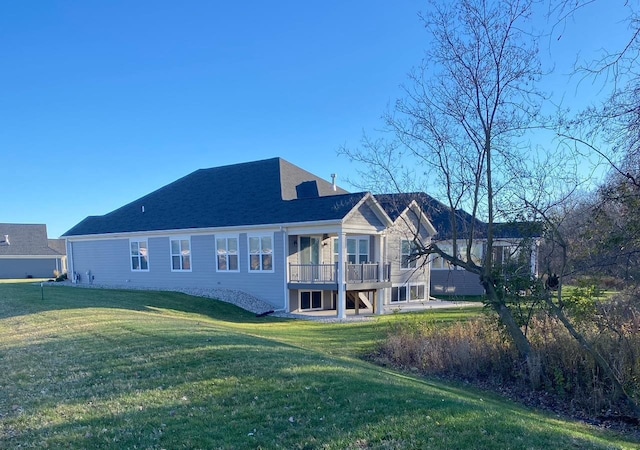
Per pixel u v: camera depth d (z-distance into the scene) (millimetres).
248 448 3920
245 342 8500
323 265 18250
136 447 4000
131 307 15117
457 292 26344
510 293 9688
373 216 19609
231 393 5398
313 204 18766
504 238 10617
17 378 6605
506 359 9477
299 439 4074
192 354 7289
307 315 17953
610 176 8156
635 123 6816
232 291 19859
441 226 22391
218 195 23062
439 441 3986
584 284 8852
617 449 4309
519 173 10453
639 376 7852
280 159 23609
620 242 7816
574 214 9180
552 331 9094
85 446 4078
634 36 6023
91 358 7500
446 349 9867
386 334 12438
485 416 4715
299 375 6055
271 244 18969
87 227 26484
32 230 51719
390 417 4527
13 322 11883
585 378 8383
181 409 4949
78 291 19250
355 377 6129
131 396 5469
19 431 4523
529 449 3908
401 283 22328
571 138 7949
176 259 22156
